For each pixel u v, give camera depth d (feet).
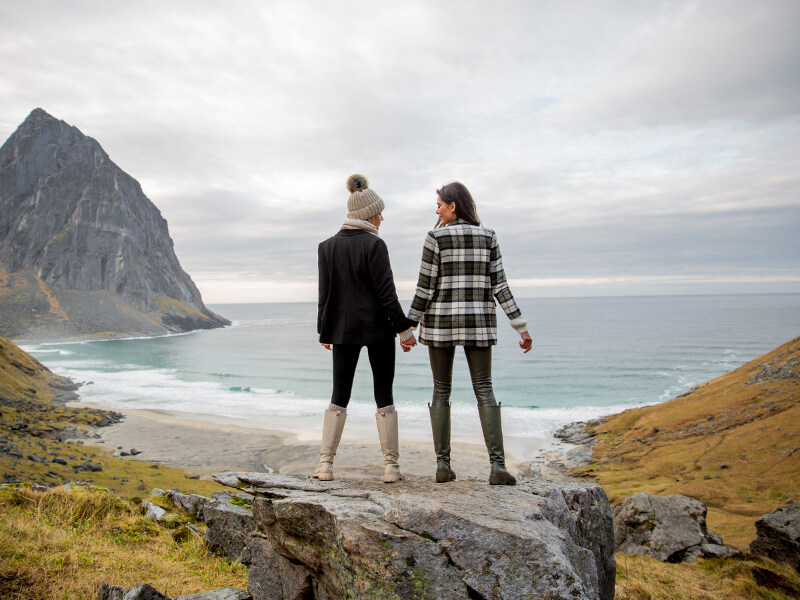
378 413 14.52
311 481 14.43
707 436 119.75
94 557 19.43
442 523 10.39
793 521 43.01
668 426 135.44
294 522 12.30
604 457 123.75
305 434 159.63
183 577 19.38
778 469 92.79
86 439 153.99
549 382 280.31
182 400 234.79
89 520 25.21
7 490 27.17
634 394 241.96
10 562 17.02
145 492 95.14
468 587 9.74
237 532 22.84
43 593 15.34
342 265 14.20
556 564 9.53
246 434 159.74
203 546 23.68
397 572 9.88
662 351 441.68
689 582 35.22
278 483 14.20
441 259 13.37
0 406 185.37
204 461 129.49
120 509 27.84
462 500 11.71
